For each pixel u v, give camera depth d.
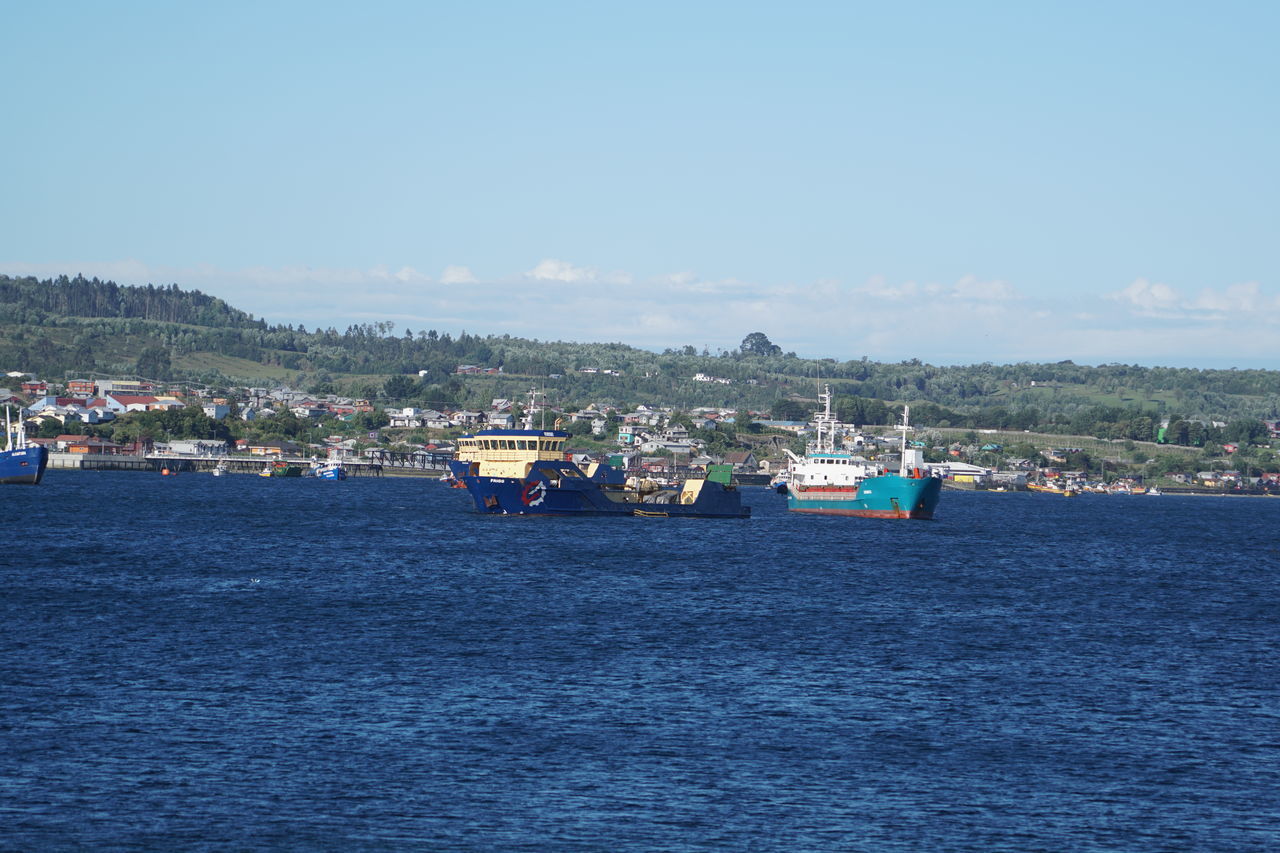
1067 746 82.81
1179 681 104.31
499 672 100.38
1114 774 77.19
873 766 77.44
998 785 74.62
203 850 62.81
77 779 71.56
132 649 106.06
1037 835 67.25
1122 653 117.25
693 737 82.44
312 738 80.25
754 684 98.19
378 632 117.44
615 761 77.00
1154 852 65.56
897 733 84.88
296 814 67.38
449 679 97.38
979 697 95.94
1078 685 101.44
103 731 80.56
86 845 62.97
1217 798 73.38
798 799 71.38
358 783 72.12
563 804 69.56
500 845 64.06
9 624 116.06
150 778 72.06
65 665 99.00
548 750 78.81
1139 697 97.62
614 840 65.00
